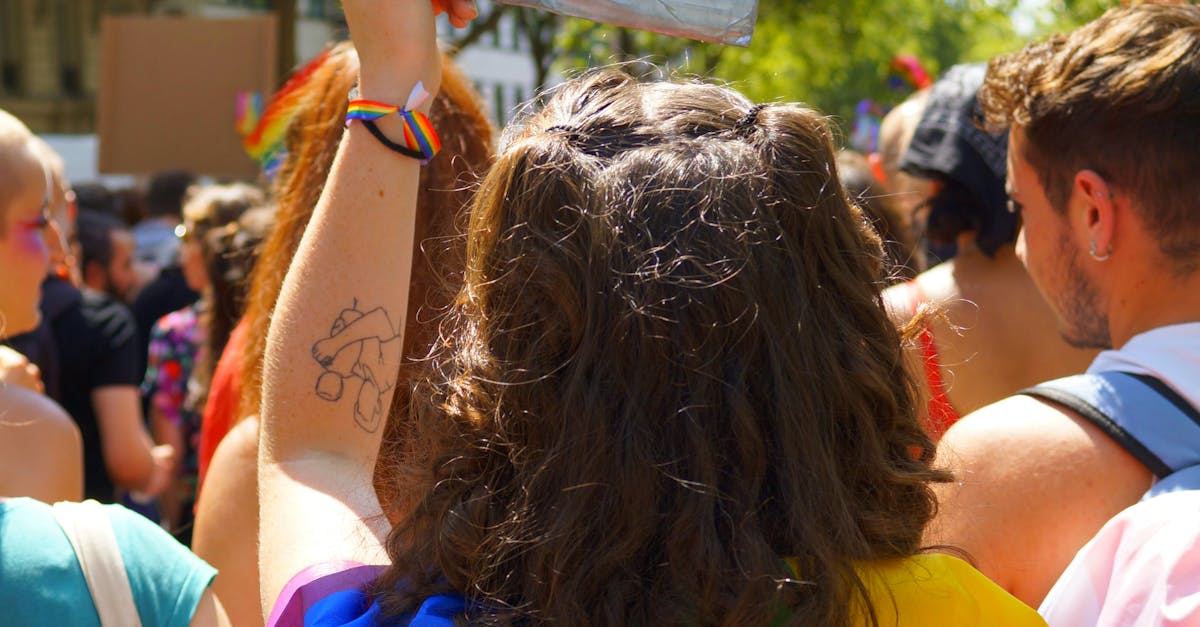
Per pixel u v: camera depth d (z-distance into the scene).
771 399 0.89
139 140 5.04
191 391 3.65
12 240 1.77
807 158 0.94
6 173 1.76
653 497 0.87
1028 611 0.92
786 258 0.91
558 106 1.00
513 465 0.91
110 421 3.44
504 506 0.91
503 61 26.09
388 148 1.03
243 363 1.73
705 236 0.89
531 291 0.91
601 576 0.86
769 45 14.46
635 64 1.12
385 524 1.01
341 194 1.03
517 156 0.94
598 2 0.96
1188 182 1.27
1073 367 1.95
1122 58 1.32
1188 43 1.29
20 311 1.83
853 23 14.81
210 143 4.97
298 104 1.85
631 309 0.88
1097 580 1.14
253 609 1.55
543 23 12.75
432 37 1.05
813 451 0.88
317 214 1.06
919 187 2.61
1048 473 1.24
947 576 0.92
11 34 18.72
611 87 1.01
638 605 0.87
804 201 0.93
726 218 0.90
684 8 0.95
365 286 1.03
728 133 0.95
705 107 0.97
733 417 0.88
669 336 0.88
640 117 0.96
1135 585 1.09
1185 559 1.06
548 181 0.92
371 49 1.03
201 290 3.94
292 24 9.51
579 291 0.89
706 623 0.86
